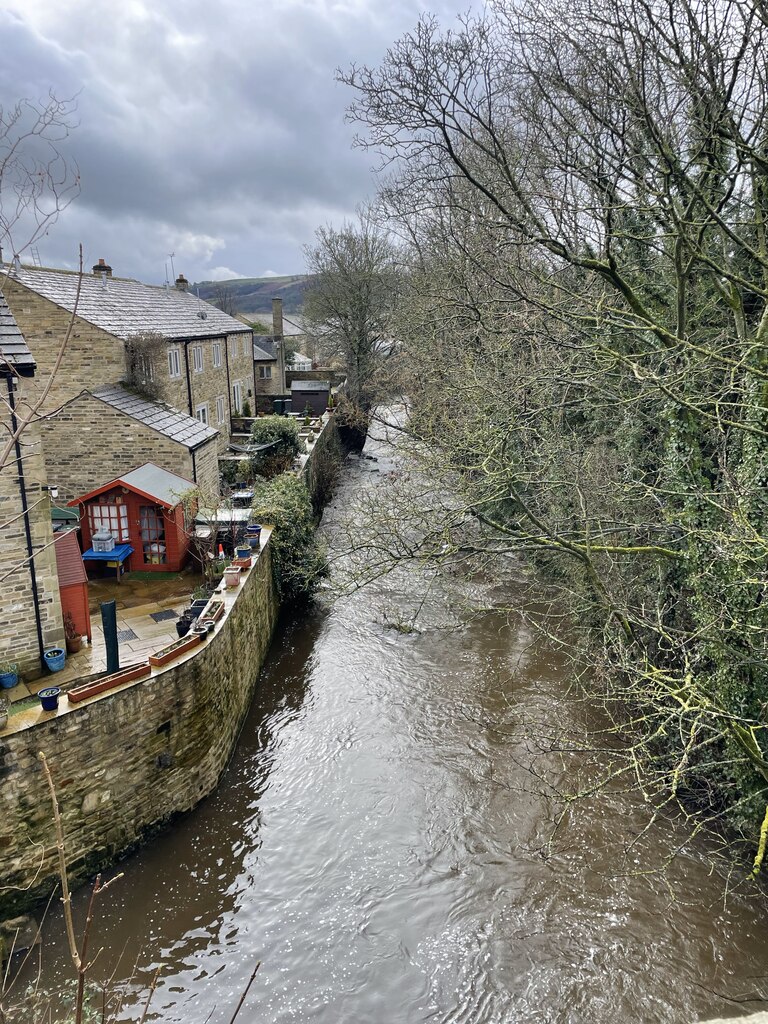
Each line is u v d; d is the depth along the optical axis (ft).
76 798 31.27
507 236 56.39
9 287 61.41
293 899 32.24
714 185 34.42
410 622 57.77
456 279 66.03
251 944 30.04
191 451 59.52
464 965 29.22
